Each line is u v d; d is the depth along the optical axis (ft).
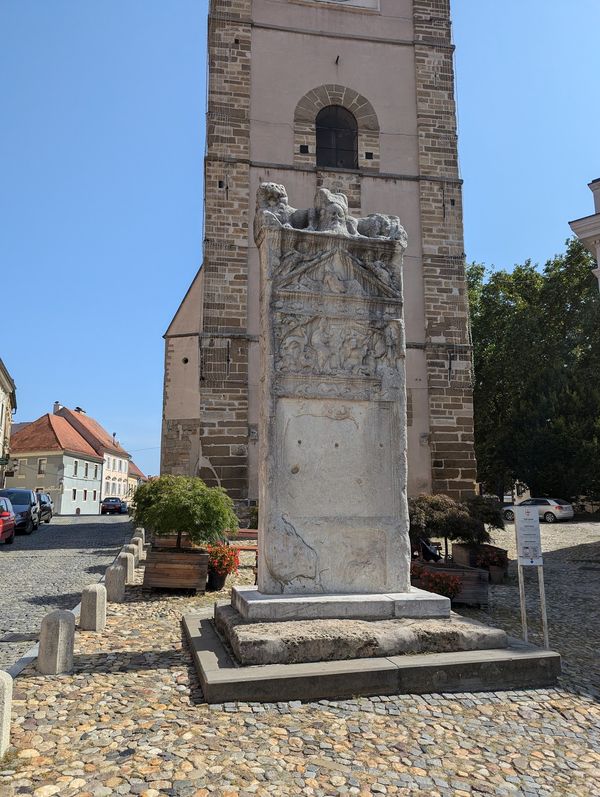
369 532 21.18
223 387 57.06
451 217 63.87
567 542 67.05
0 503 57.26
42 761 12.35
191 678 17.16
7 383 134.41
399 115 64.90
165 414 71.46
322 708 15.11
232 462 56.29
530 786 12.01
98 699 15.58
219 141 60.18
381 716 14.79
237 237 59.26
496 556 37.81
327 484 21.21
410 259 62.75
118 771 11.98
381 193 63.10
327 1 64.90
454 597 28.71
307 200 61.41
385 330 22.63
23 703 15.29
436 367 61.36
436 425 60.44
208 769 12.12
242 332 58.03
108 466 221.87
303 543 20.59
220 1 62.34
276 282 21.89
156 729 13.82
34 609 27.73
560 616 28.07
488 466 118.52
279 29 63.41
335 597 19.71
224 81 61.26
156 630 22.99
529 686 17.12
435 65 66.33
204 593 30.63
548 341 115.34
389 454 21.95
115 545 56.90
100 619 22.93
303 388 21.45
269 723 14.21
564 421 104.17
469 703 15.79
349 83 64.23
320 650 16.94
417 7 67.00
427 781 12.03
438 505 35.58
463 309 62.75
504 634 18.35
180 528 32.09
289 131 62.08
